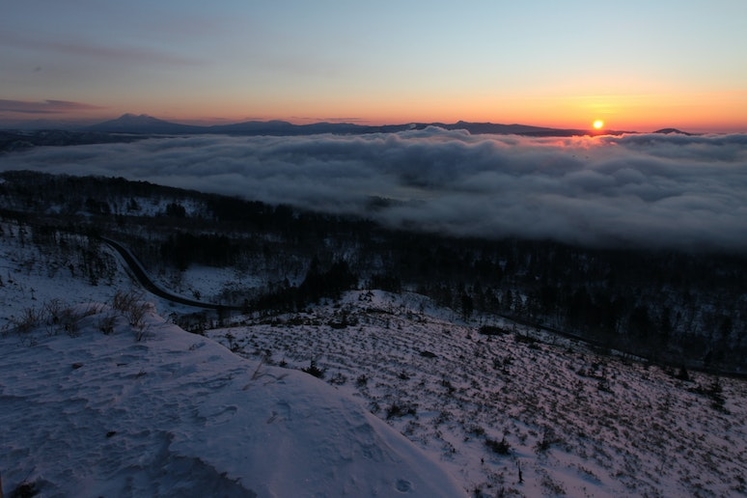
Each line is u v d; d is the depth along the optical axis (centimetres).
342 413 677
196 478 536
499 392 1648
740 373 5494
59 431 639
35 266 5928
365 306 3981
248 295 6831
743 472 1429
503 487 888
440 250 11538
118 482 541
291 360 1720
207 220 13538
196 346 943
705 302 9594
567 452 1204
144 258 7844
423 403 1359
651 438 1527
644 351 5850
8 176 16262
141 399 719
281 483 523
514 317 6744
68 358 868
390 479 559
